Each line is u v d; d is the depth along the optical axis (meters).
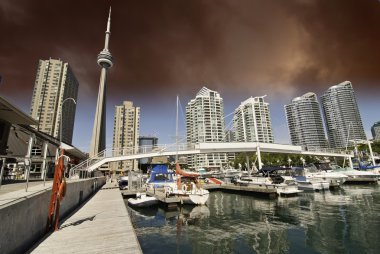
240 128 131.25
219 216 19.36
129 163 141.25
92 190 24.41
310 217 17.81
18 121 22.89
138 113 178.50
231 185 37.97
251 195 31.80
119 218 11.35
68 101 77.94
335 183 35.66
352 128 122.25
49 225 8.73
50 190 9.35
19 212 6.27
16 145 30.19
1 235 5.24
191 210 22.09
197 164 133.88
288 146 66.69
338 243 11.80
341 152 80.44
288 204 24.11
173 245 12.30
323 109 140.62
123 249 6.79
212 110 140.62
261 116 124.94
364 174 43.00
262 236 13.46
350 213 18.64
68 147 36.66
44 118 70.19
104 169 136.50
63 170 9.64
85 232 8.66
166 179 33.34
